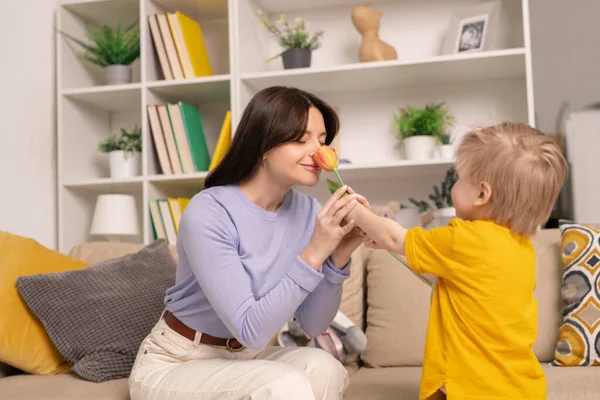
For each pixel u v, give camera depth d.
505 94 2.88
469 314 1.25
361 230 1.43
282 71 2.74
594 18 2.72
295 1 2.99
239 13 2.81
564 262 1.93
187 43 2.92
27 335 1.83
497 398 1.22
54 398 1.55
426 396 1.28
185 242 1.36
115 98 3.11
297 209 1.54
